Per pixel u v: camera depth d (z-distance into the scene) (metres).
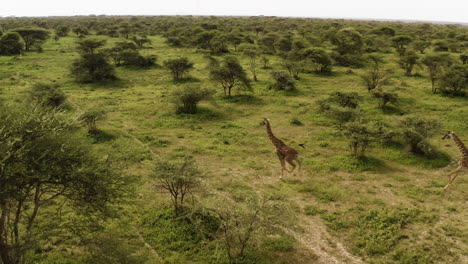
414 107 29.27
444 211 14.05
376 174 17.53
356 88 36.38
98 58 40.38
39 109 9.77
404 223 13.14
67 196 9.68
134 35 79.12
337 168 18.12
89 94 33.88
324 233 12.53
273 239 11.97
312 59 43.47
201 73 44.34
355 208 14.20
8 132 8.68
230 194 15.28
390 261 10.96
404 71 45.41
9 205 9.12
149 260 10.64
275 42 61.41
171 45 69.69
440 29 100.81
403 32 81.19
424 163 18.70
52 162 8.90
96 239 10.30
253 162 18.89
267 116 27.69
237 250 11.26
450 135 16.52
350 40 54.56
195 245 11.48
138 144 21.09
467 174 17.50
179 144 21.50
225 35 61.75
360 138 18.78
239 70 32.16
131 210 13.55
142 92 35.12
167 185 13.69
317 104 28.20
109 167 9.92
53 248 11.04
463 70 33.12
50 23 122.62
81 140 10.10
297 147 21.20
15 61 49.53
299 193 15.58
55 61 50.84
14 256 8.74
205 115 27.27
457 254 11.30
